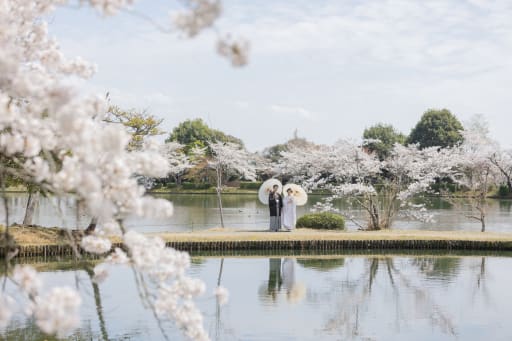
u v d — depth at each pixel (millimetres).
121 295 10461
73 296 3143
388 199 21281
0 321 3311
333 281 12492
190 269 13461
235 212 29734
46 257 14039
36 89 3309
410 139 59094
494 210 31781
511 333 8859
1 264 13094
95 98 3678
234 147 32156
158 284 4566
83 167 3543
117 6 3398
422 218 21406
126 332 8367
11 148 3695
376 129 60938
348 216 21500
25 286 3434
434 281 12656
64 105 3238
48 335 8078
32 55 4520
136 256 4309
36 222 21781
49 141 3826
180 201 40031
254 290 11445
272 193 19203
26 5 4363
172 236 16172
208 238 16156
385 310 10117
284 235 17031
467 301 10820
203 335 4578
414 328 9047
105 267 4570
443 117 57125
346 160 22391
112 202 3768
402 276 13141
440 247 17062
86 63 4664
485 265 14641
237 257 15383
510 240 16938
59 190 3566
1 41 4000
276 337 8430
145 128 18766
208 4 2654
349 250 16750
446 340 8477
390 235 17422
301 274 13188
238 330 8727
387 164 22484
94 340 7969
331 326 9070
